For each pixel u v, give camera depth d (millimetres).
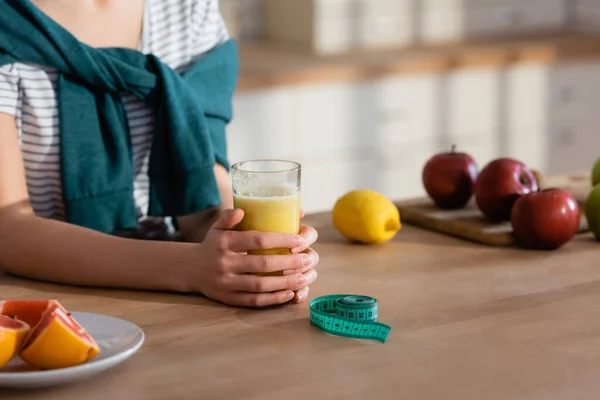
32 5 1583
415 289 1330
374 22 3686
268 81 3105
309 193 3320
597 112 3812
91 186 1660
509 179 1603
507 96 3602
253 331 1169
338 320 1151
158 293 1341
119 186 1682
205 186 1691
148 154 1778
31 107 1627
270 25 3871
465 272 1412
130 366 1054
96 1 1688
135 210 1751
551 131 3736
